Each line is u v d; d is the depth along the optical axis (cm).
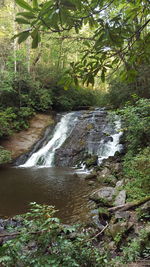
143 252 253
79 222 418
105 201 490
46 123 1378
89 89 1944
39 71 1662
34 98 1471
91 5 106
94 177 745
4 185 680
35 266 167
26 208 503
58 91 1697
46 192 611
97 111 1391
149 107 631
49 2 89
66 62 1421
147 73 816
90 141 1090
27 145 1129
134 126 664
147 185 496
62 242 199
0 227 388
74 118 1385
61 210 487
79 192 606
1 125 1075
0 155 901
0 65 1393
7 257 167
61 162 994
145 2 125
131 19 133
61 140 1181
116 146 975
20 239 192
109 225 374
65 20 101
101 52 141
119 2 122
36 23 97
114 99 1259
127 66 155
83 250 206
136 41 137
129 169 660
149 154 597
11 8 1459
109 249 301
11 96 1309
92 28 134
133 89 1015
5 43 1391
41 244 193
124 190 507
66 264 173
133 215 389
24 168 925
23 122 1246
